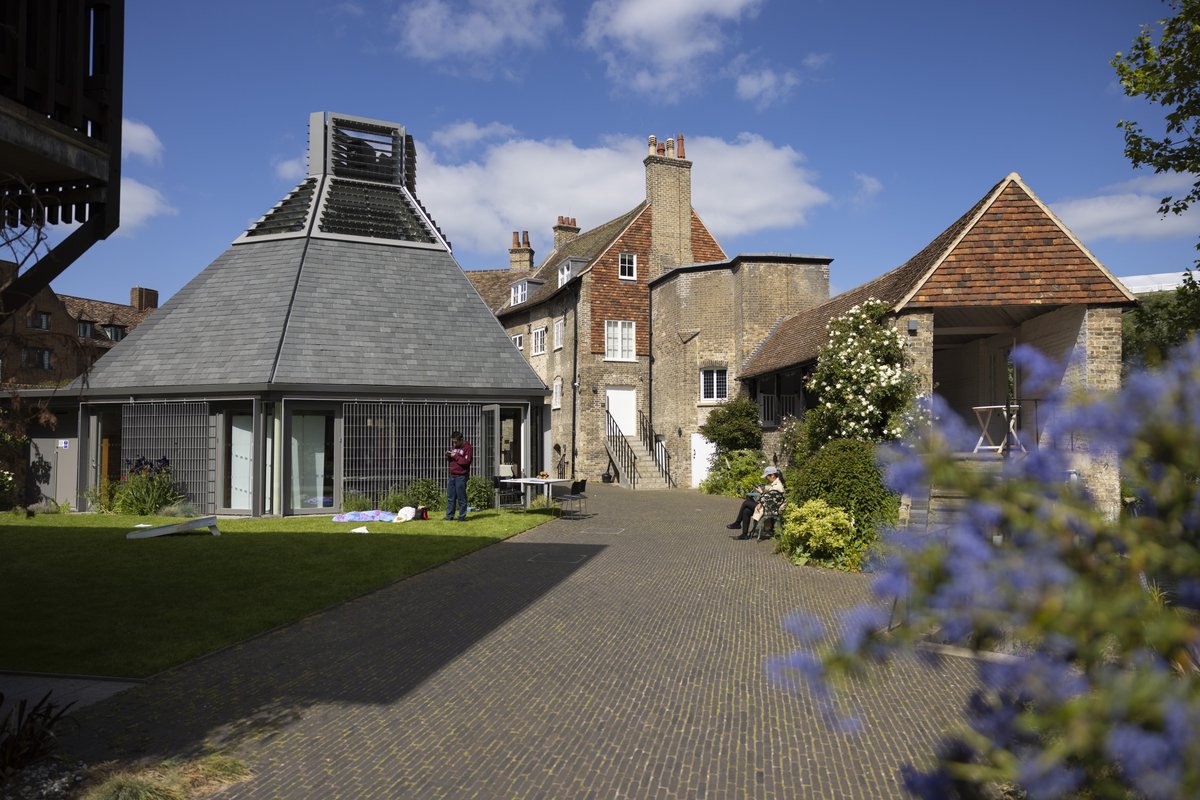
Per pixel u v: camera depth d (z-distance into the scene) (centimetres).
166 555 1178
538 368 3691
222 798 442
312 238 2028
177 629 779
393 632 780
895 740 512
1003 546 158
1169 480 154
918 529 167
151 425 1780
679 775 468
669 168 3253
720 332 2748
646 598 918
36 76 610
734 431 2455
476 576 1046
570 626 798
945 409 175
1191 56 1103
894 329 1484
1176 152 1196
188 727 542
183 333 1866
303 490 1742
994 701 172
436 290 2072
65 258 655
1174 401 154
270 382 1662
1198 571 149
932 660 162
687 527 1555
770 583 999
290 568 1080
